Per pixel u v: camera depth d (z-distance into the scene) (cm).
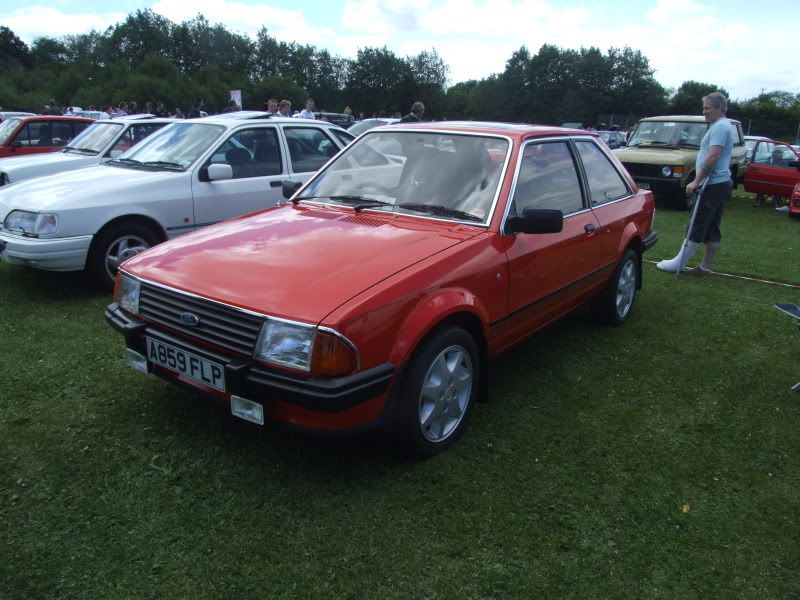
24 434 330
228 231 351
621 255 496
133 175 595
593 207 457
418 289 291
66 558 246
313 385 258
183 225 602
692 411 386
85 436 330
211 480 298
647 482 311
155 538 259
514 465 320
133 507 277
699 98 8488
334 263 297
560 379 424
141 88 5519
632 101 8400
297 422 272
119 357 431
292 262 300
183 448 322
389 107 9019
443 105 9088
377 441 321
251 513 276
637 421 371
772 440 355
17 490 285
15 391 377
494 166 372
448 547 260
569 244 412
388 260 301
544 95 8481
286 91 7631
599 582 245
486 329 338
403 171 395
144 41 9181
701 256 816
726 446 347
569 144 448
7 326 483
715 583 248
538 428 358
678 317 558
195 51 9475
